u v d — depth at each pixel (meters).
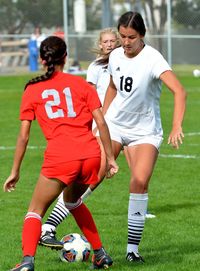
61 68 17.81
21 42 106.56
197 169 34.91
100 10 120.94
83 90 17.62
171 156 38.81
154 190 30.09
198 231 23.34
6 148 41.94
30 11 107.62
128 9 117.19
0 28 109.00
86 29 121.06
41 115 17.50
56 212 20.44
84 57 100.06
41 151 40.97
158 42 98.19
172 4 102.81
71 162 17.22
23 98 17.55
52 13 106.56
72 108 17.55
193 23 102.25
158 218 25.22
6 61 108.25
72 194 18.31
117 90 20.28
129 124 20.02
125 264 19.25
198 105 64.75
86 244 19.84
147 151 19.64
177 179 32.50
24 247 17.09
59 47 17.55
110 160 17.86
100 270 18.69
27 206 27.41
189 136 46.62
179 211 26.34
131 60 19.55
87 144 17.50
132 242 19.55
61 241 20.08
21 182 31.98
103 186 30.95
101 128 17.58
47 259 20.08
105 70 26.16
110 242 21.95
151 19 105.25
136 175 19.36
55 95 17.48
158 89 19.86
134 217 19.48
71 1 110.75
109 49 25.88
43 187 17.31
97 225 24.19
